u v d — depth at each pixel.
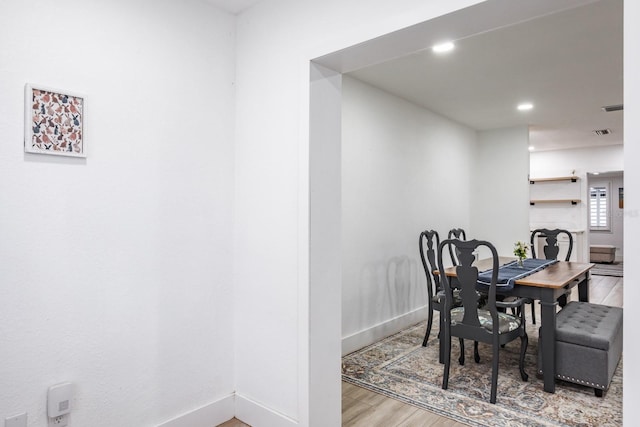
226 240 2.43
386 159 4.26
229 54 2.46
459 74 3.69
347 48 1.93
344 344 3.60
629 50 1.24
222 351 2.40
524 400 2.70
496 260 2.63
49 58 1.73
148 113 2.07
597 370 2.71
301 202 2.11
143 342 2.05
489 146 6.11
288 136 2.19
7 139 1.62
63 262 1.78
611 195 10.65
